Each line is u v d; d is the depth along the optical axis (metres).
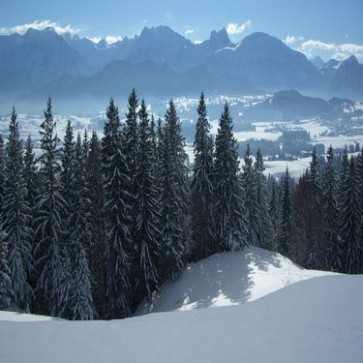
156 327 16.45
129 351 14.35
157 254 44.09
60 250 38.31
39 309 39.66
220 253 49.12
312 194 60.00
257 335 15.33
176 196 45.91
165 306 42.28
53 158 38.28
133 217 43.00
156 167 48.91
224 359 13.69
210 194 49.38
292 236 63.16
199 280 43.97
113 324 16.84
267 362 13.38
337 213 58.06
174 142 48.41
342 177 60.69
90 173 42.47
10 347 14.42
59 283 37.72
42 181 38.94
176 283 45.59
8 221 38.16
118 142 40.56
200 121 49.62
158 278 44.72
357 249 56.84
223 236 49.50
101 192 41.59
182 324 16.72
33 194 42.44
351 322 15.84
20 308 37.84
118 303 41.25
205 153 49.41
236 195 49.09
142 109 44.06
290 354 13.80
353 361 13.21
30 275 40.12
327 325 15.73
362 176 58.62
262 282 38.59
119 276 40.97
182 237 47.75
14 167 38.62
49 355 13.93
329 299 18.33
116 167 40.03
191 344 14.84
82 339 15.27
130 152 43.28
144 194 42.88
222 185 48.78
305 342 14.55
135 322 17.09
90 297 37.97
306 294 19.20
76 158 40.88
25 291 38.16
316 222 58.72
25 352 14.09
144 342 15.05
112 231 40.31
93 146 43.91
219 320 17.00
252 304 18.61
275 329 15.73
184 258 49.03
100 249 40.88
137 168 43.09
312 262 58.44
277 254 49.78
